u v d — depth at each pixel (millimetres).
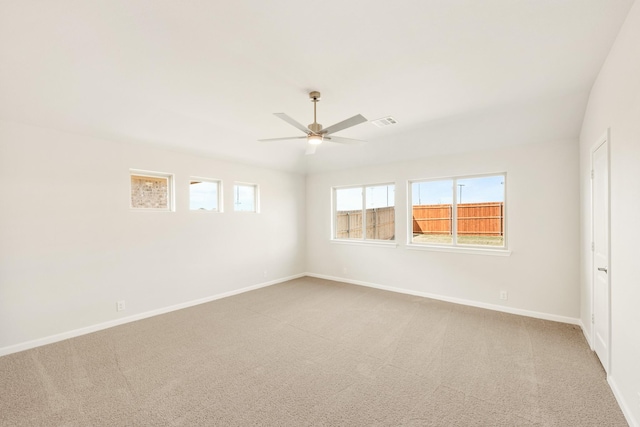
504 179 3887
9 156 2789
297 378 2322
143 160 3736
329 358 2641
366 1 1613
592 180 2744
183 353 2748
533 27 1862
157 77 2525
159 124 3523
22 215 2855
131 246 3621
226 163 4730
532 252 3639
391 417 1862
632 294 1751
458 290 4230
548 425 1771
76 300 3182
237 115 3459
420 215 4746
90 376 2357
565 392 2094
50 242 3020
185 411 1934
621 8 1698
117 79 2562
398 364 2525
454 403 1992
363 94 2879
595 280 2670
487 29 1882
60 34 1908
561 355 2639
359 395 2096
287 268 5797
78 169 3211
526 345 2852
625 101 1835
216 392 2143
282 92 2824
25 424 1824
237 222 4891
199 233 4352
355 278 5453
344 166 5473
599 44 2045
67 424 1823
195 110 3303
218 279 4590
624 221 1876
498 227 4027
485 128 3650
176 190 4078
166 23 1802
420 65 2336
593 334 2721
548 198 3529
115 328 3375
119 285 3514
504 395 2070
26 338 2863
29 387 2207
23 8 1639
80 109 2957
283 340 3029
